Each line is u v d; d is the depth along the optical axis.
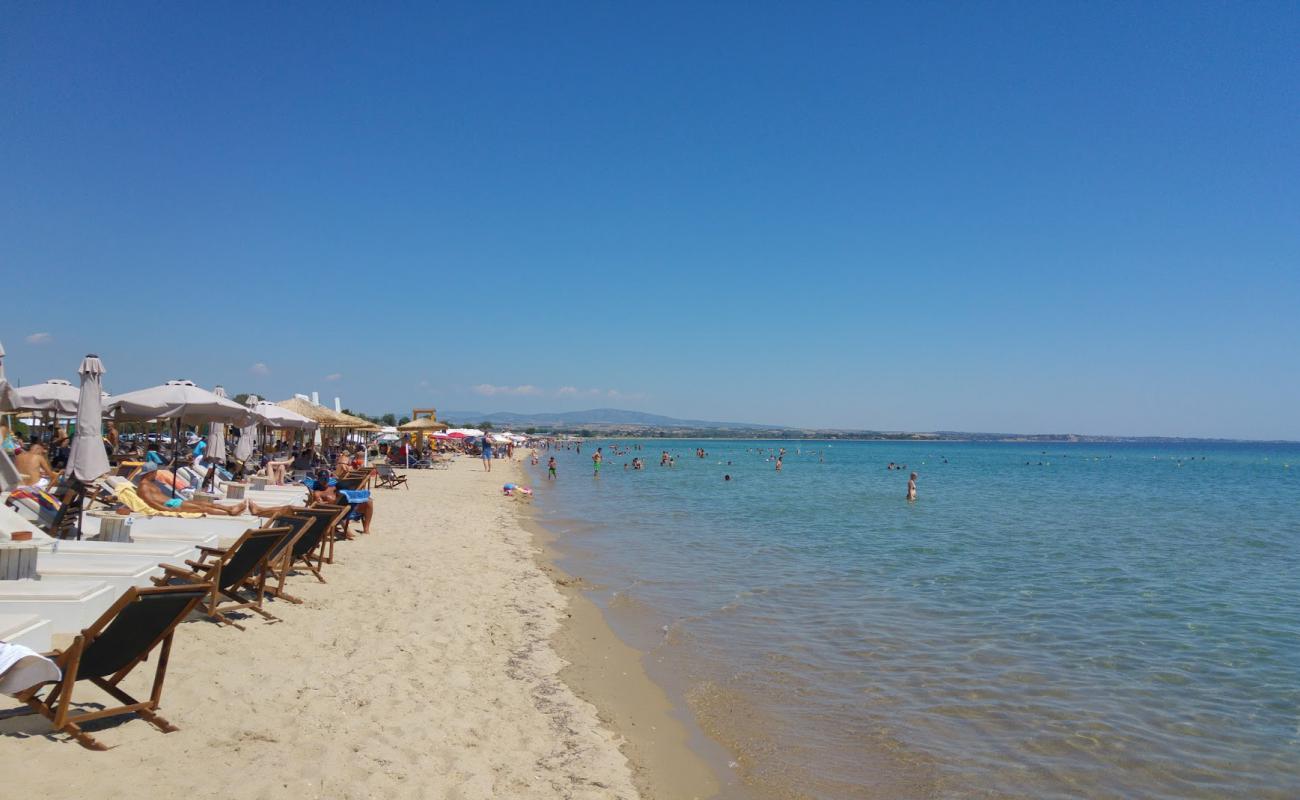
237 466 21.73
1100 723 7.65
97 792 4.11
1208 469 83.25
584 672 8.63
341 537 14.76
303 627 8.23
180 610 4.88
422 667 7.65
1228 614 12.38
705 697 8.19
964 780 6.40
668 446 186.12
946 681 8.84
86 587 6.44
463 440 76.56
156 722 5.09
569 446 151.38
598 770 6.06
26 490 9.73
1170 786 6.34
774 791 6.11
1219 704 8.22
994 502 35.03
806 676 8.95
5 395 13.20
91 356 10.79
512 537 18.95
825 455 129.88
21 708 4.87
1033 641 10.59
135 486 12.60
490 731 6.41
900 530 23.34
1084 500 37.12
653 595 13.09
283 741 5.31
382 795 4.84
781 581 14.55
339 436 45.91
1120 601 13.27
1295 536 23.27
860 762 6.70
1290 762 6.82
